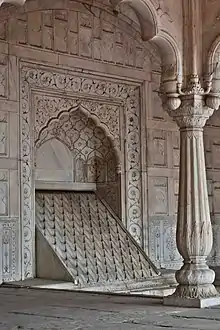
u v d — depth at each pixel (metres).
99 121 10.09
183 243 5.56
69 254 8.94
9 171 8.75
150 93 10.72
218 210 11.74
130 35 10.41
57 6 9.37
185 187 5.61
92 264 8.99
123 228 10.04
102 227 9.79
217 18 5.64
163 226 10.72
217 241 11.71
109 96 10.17
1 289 7.77
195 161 5.62
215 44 5.62
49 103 9.43
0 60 8.70
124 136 10.37
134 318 4.95
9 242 8.67
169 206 10.84
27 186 9.00
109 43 10.12
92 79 9.91
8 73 8.79
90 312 5.35
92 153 10.43
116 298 6.32
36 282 8.43
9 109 8.78
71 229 9.35
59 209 9.55
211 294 5.56
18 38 8.91
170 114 5.79
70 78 9.60
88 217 9.80
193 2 5.68
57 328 4.57
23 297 6.68
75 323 4.79
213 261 11.62
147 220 10.48
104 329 4.48
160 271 9.98
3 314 5.36
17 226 8.79
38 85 9.18
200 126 5.68
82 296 6.62
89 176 10.41
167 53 5.68
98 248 9.35
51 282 8.41
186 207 5.58
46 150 9.78
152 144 10.68
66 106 9.66
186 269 5.59
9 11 8.75
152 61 10.77
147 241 10.45
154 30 5.53
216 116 11.83
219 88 5.69
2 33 8.73
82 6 9.70
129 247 9.77
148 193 10.55
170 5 5.64
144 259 9.72
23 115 8.98
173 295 5.62
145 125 10.60
